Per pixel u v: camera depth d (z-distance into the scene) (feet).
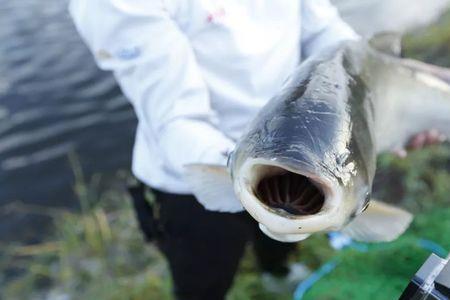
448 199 6.13
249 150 2.48
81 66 13.43
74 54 13.96
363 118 2.86
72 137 10.84
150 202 4.21
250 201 2.32
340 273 5.21
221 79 3.67
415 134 4.18
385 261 5.17
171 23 3.42
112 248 6.68
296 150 2.41
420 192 6.23
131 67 3.40
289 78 3.02
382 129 3.64
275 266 5.42
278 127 2.55
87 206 8.04
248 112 3.70
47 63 13.60
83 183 9.27
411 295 2.41
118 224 7.11
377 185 6.16
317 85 2.88
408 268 5.07
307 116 2.62
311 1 4.00
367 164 2.65
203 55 3.60
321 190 2.38
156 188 4.04
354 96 2.96
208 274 4.40
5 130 11.18
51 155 10.32
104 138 10.71
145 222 4.31
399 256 5.17
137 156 4.18
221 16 3.54
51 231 7.88
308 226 2.28
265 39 3.66
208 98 3.49
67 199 8.94
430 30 9.96
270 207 2.32
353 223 2.91
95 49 3.53
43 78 13.01
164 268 6.15
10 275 6.84
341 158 2.47
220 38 3.55
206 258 4.33
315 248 5.71
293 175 2.44
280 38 3.71
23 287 6.45
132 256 6.51
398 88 3.82
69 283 6.30
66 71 13.24
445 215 5.77
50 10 16.33
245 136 2.59
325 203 2.35
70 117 11.51
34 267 6.73
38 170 9.86
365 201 2.59
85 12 3.51
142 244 6.60
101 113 11.55
